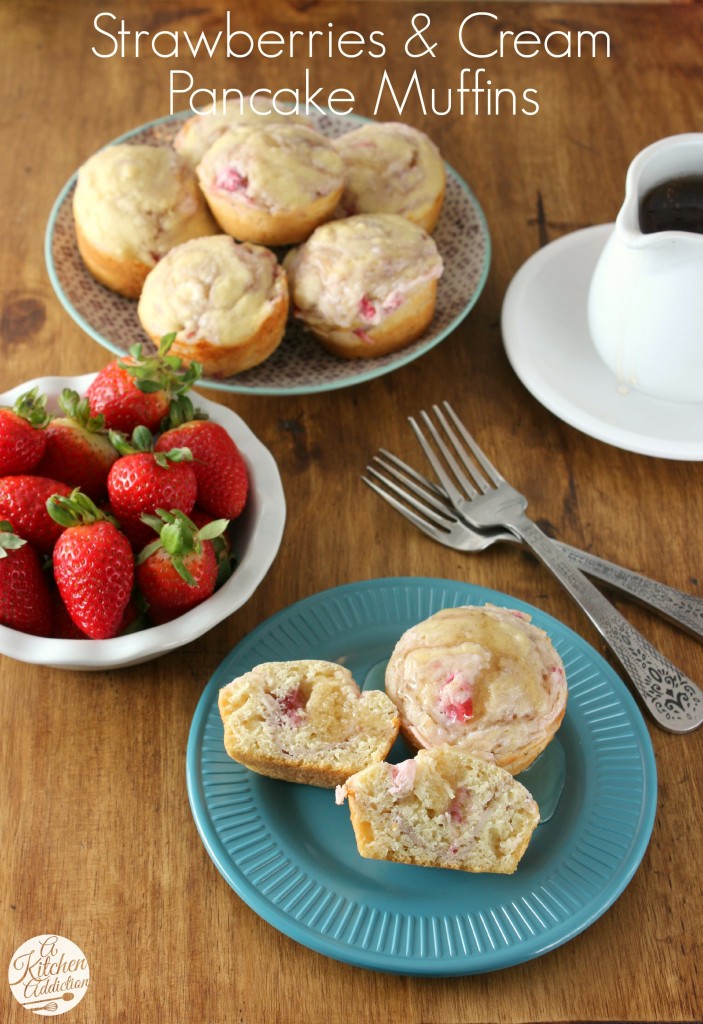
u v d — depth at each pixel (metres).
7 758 0.65
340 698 0.64
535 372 0.77
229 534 0.70
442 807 0.61
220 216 0.81
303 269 0.78
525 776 0.64
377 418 0.78
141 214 0.80
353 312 0.77
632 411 0.76
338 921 0.60
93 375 0.71
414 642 0.64
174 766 0.65
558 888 0.60
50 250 0.81
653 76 0.98
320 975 0.60
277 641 0.67
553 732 0.63
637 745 0.64
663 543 0.73
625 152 0.93
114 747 0.66
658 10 1.03
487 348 0.82
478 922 0.60
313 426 0.78
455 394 0.80
